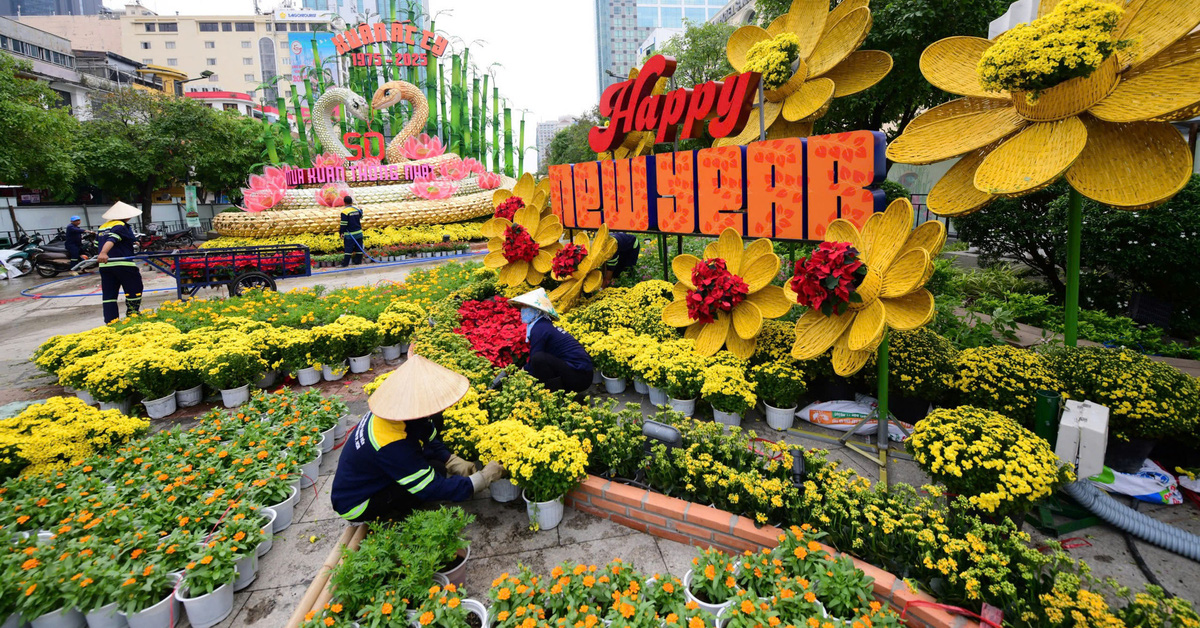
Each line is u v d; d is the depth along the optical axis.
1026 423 3.87
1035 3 3.81
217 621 2.98
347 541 3.36
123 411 5.82
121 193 26.95
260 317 7.85
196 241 23.97
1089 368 3.78
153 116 26.86
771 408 4.68
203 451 4.21
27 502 3.57
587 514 3.76
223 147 28.08
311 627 2.56
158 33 72.06
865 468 4.09
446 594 2.75
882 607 2.52
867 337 3.91
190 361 5.89
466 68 27.80
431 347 5.81
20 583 2.75
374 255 17.05
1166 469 3.86
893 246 3.95
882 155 4.42
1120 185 3.35
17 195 26.95
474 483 3.50
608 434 3.77
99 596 2.79
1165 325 6.86
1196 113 2.99
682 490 3.57
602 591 2.69
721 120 5.84
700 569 2.83
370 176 22.88
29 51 37.25
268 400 5.12
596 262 6.99
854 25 5.39
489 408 4.36
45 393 6.61
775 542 3.06
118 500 3.56
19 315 10.97
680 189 6.46
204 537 3.24
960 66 4.14
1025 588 2.50
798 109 5.93
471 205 22.67
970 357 4.28
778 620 2.39
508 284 8.03
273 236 19.44
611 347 5.36
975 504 2.83
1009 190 3.50
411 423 3.41
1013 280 8.39
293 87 27.12
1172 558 3.08
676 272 5.78
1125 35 3.39
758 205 5.51
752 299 5.09
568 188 8.42
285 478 3.84
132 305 9.16
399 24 27.02
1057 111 3.50
